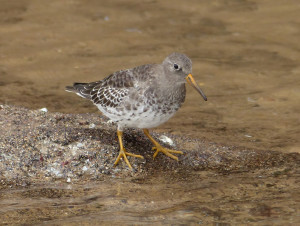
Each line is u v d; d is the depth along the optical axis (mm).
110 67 18188
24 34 20672
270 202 10500
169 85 11570
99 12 22844
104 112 12375
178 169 12148
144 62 18516
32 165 11758
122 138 12953
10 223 9711
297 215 9945
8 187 11094
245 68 18344
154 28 21453
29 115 13555
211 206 10375
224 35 20922
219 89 16969
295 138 13906
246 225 9602
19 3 23469
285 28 21359
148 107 11570
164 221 9797
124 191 11055
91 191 11031
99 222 9742
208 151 13000
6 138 12250
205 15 22703
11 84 16953
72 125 13273
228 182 11461
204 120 15016
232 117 15211
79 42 20172
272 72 18031
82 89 13242
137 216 9992
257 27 21531
